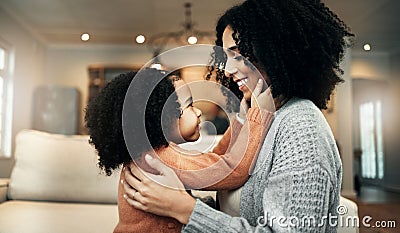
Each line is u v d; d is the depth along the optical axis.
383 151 3.27
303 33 0.65
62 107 5.16
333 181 0.58
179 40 4.16
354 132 3.32
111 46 5.55
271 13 0.66
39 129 5.05
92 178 1.30
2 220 0.98
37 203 1.26
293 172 0.56
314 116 0.62
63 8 4.12
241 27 0.68
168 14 4.10
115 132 0.60
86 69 5.67
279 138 0.61
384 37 2.92
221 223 0.58
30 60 4.89
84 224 0.93
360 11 2.05
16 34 4.43
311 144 0.58
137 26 4.59
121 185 0.65
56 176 1.31
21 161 1.34
